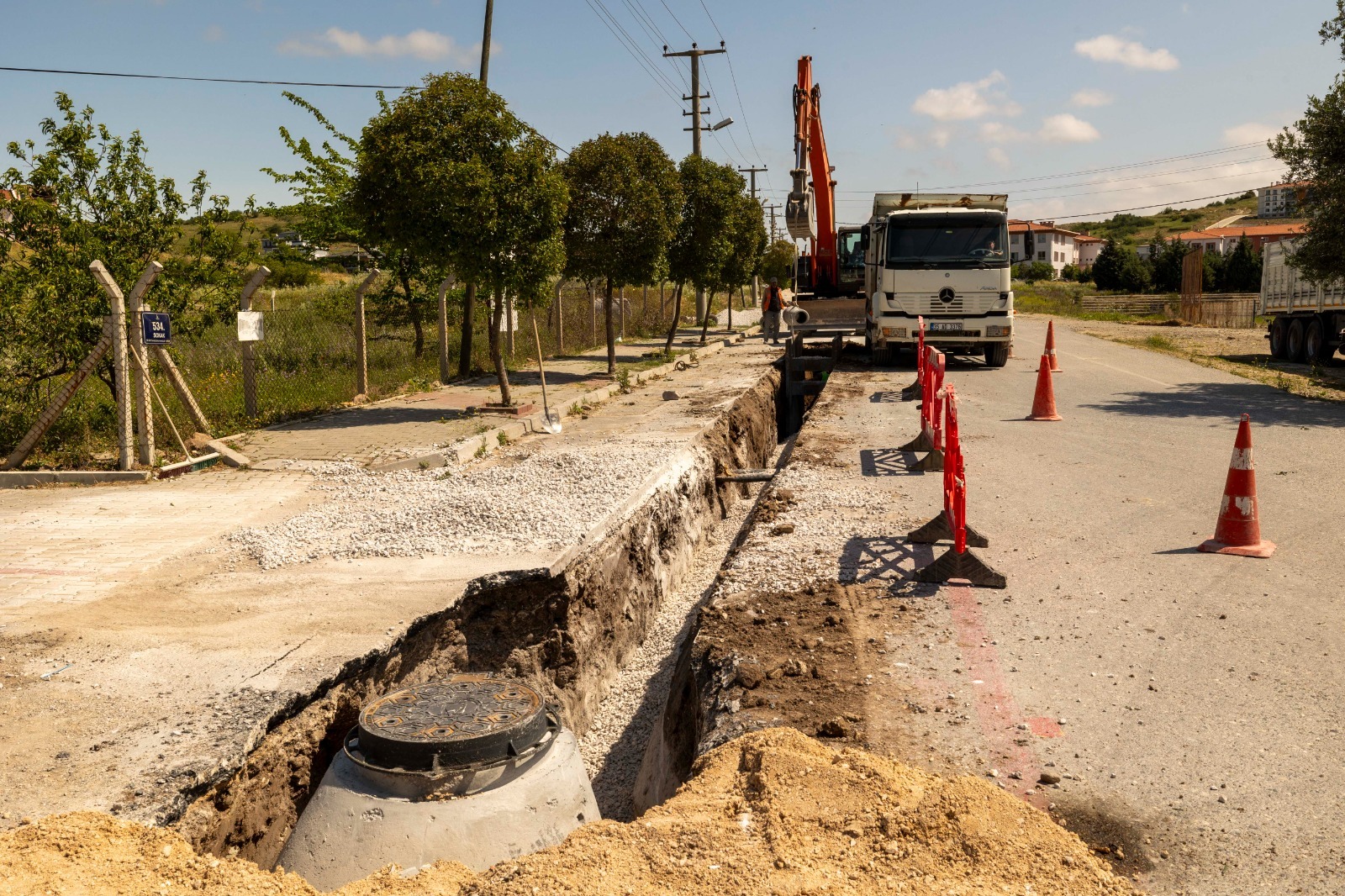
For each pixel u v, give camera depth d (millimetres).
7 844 3316
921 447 10734
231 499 9367
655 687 7797
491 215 13188
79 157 11648
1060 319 42781
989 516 7832
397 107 13391
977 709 4441
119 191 12031
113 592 6453
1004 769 3889
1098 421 12562
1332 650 5027
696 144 37375
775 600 6016
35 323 11078
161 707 4641
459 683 4859
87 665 5156
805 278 24781
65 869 3174
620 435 13008
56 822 3490
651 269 19797
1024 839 3166
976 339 18641
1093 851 3305
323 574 6867
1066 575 6336
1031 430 11977
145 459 10641
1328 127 15180
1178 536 7195
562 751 4453
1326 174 15656
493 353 14383
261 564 7102
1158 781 3779
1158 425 12195
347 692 5207
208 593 6426
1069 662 4953
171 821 3818
